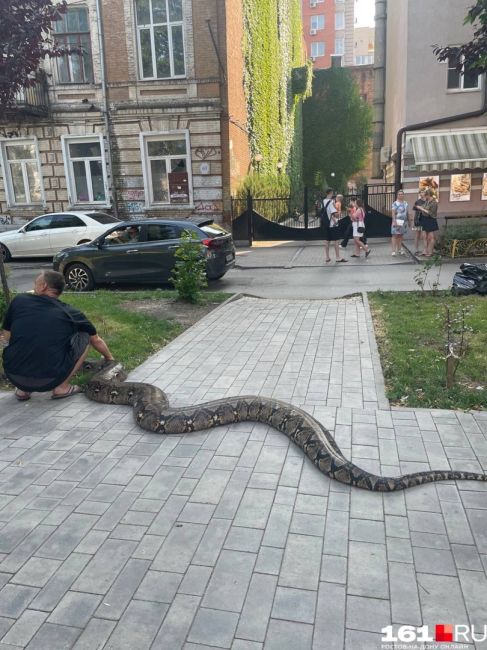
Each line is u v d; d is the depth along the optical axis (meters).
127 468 4.42
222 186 21.11
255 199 22.42
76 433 5.10
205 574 3.18
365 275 14.65
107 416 5.48
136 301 11.55
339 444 4.68
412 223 21.14
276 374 6.55
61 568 3.27
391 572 3.16
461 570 3.16
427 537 3.46
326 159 45.19
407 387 5.92
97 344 6.36
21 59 8.07
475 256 16.56
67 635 2.78
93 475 4.32
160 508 3.85
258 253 20.14
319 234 22.67
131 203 21.86
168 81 20.58
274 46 29.22
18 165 22.62
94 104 21.16
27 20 8.02
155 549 3.41
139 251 13.38
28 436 5.06
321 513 3.74
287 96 34.38
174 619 2.86
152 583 3.12
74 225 18.91
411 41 20.33
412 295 11.06
